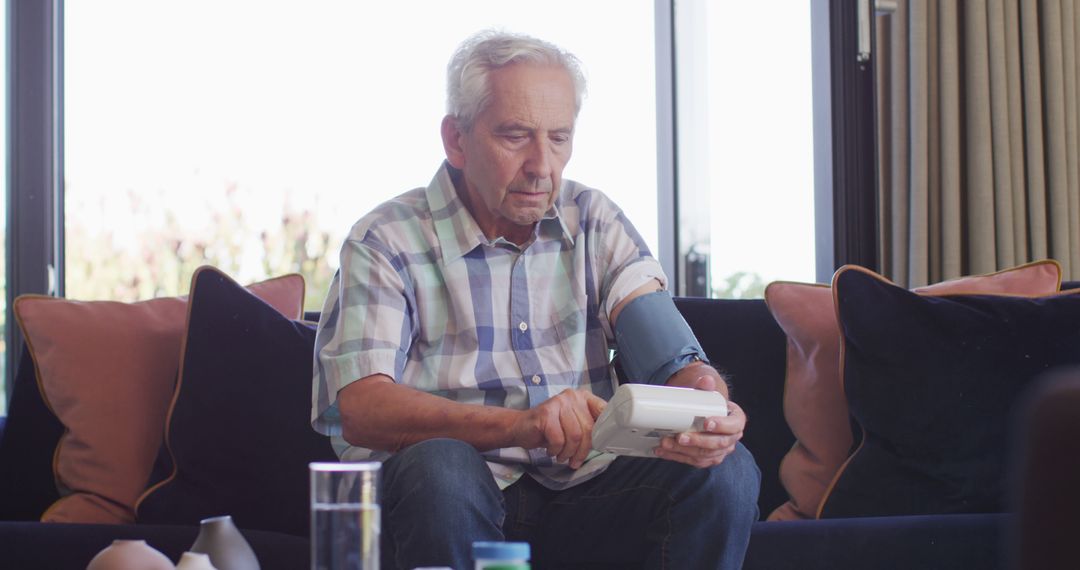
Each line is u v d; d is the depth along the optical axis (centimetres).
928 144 318
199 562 102
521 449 179
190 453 205
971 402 205
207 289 214
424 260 188
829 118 314
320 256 300
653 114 323
